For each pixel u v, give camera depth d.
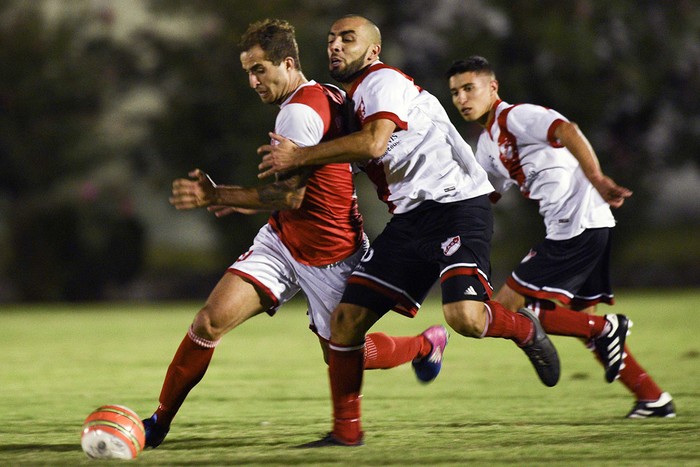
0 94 93.94
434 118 17.05
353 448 15.87
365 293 16.44
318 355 35.22
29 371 30.28
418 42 90.81
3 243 87.88
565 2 86.00
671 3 87.81
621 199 20.00
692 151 91.81
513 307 21.48
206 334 16.20
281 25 16.55
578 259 21.19
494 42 86.44
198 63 92.25
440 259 16.83
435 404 21.91
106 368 31.14
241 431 18.23
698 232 112.88
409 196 16.91
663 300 63.59
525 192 21.67
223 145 90.94
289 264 16.83
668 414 19.39
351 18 16.66
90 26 97.94
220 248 91.00
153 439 16.30
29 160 91.88
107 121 98.00
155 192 94.38
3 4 97.12
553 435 17.05
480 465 14.11
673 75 90.31
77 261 86.06
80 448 16.36
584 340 19.91
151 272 99.00
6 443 16.95
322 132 16.02
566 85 86.12
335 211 16.62
